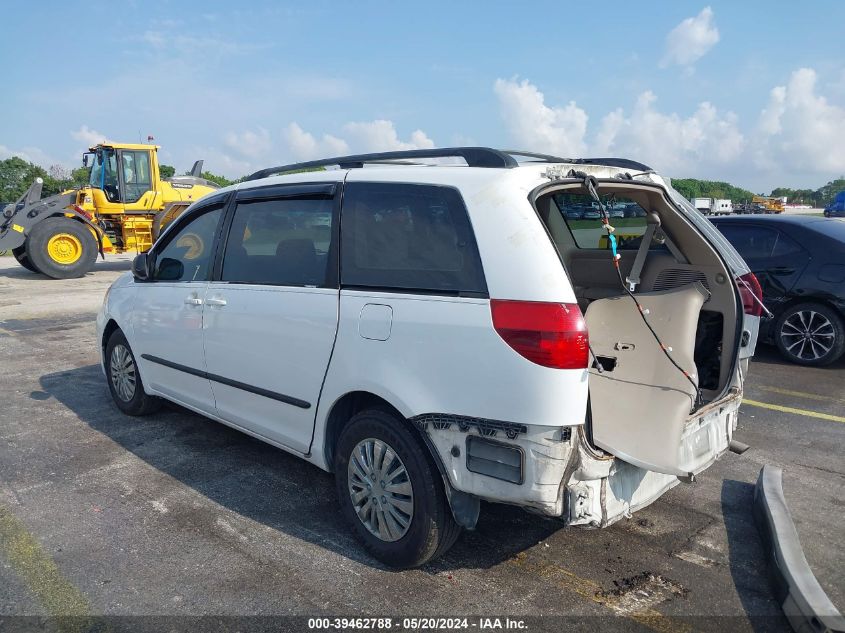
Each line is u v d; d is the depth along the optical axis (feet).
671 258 12.51
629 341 11.35
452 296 8.94
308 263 11.09
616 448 8.89
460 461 8.84
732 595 9.50
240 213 12.91
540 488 8.22
